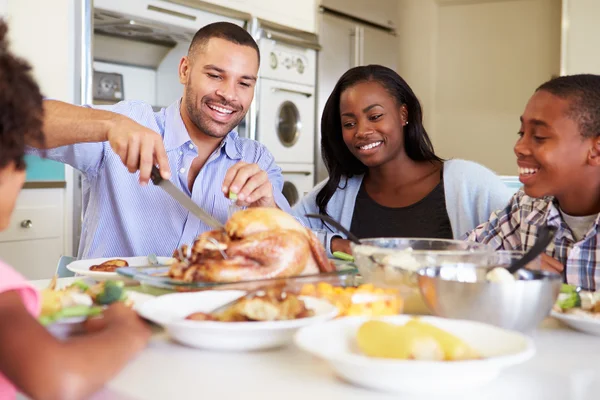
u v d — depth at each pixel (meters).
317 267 1.05
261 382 0.68
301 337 0.71
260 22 3.82
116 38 3.34
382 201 2.04
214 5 3.55
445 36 5.63
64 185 2.98
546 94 1.33
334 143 2.06
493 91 5.52
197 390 0.66
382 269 1.01
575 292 1.00
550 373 0.72
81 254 1.95
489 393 0.66
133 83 3.56
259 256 0.99
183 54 3.60
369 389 0.66
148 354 0.79
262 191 1.43
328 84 4.39
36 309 0.68
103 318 0.77
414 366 0.62
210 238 1.02
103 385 0.66
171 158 1.89
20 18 2.81
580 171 1.33
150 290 1.09
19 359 0.61
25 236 2.84
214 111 1.86
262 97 3.88
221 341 0.78
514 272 0.93
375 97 1.94
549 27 5.32
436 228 1.96
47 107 1.43
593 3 4.65
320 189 2.10
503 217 1.65
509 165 5.50
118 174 1.82
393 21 5.05
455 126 5.65
